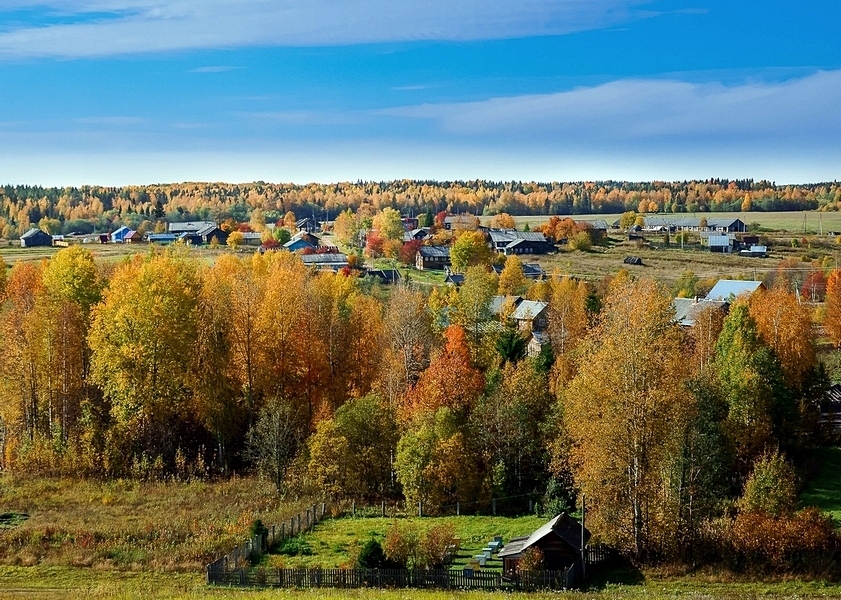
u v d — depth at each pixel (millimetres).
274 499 65250
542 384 74562
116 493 65688
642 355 52500
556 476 66438
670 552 51250
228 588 45938
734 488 63250
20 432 76750
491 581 46812
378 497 69125
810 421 75938
